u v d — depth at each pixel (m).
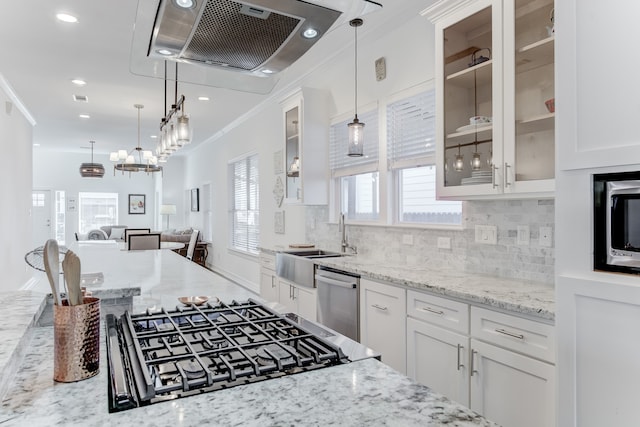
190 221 11.09
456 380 2.00
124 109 6.11
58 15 3.19
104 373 0.92
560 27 1.36
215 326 1.25
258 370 0.92
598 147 1.26
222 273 8.09
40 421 0.71
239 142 7.11
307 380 0.89
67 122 7.06
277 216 5.52
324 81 4.27
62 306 0.87
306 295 3.45
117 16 3.21
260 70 1.59
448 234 2.79
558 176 1.36
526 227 2.29
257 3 1.10
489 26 2.19
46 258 0.86
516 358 1.70
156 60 1.59
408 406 0.77
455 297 2.00
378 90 3.47
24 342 1.04
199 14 1.15
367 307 2.68
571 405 1.31
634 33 1.18
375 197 3.67
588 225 1.28
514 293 1.91
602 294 1.23
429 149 3.02
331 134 4.17
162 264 3.17
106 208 12.09
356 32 3.44
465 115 2.33
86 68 4.38
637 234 1.17
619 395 1.20
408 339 2.31
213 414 0.74
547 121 1.92
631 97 1.19
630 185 1.19
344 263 3.09
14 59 4.11
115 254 4.02
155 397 0.80
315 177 4.09
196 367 0.96
